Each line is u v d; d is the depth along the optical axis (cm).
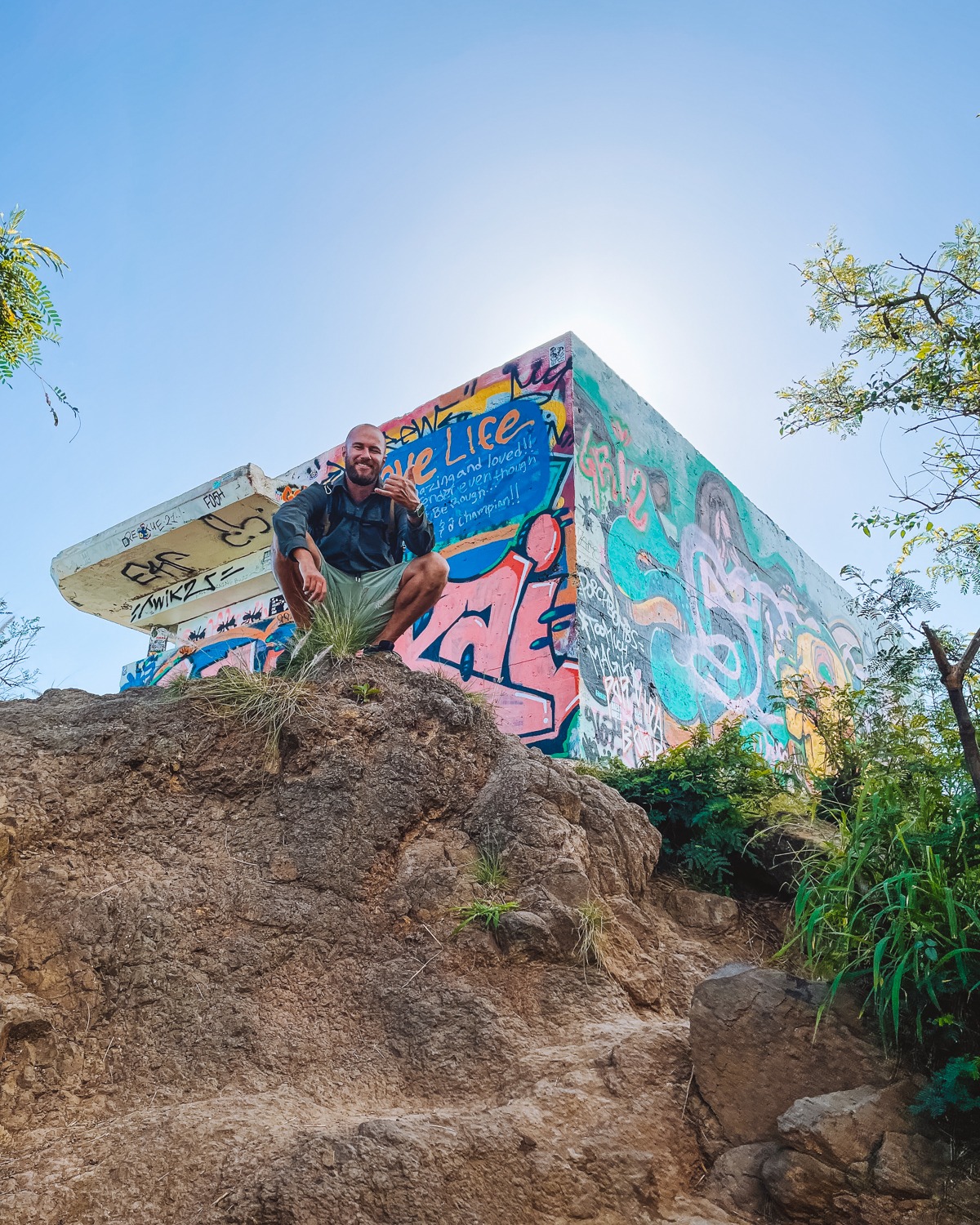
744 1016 383
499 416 1223
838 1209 326
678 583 1287
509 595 1117
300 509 634
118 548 1469
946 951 359
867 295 855
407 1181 318
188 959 421
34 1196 311
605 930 493
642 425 1300
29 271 726
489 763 566
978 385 801
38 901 424
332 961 446
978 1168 325
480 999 429
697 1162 366
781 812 666
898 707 738
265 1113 353
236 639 1398
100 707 536
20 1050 373
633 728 1092
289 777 518
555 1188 337
